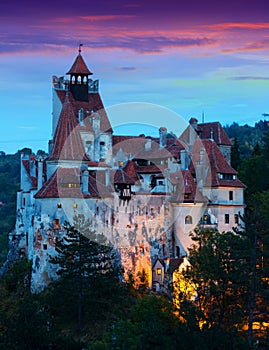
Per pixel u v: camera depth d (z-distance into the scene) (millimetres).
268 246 122500
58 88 154625
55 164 135000
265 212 129000
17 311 113875
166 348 105000
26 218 147500
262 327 120875
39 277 130625
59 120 140125
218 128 161250
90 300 121938
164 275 132125
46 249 130375
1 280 143375
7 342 106000
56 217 130500
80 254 123125
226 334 105438
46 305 122375
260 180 166750
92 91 155000
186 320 111938
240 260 119438
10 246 149750
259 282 115938
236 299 117625
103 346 105438
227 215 145625
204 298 118750
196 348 102562
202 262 120688
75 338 118312
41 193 131375
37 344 106812
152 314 114375
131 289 130125
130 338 105188
